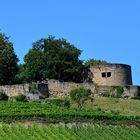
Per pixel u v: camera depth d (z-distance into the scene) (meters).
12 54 167.50
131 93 160.50
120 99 155.12
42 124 122.06
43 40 170.12
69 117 125.44
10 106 131.25
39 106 133.75
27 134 117.00
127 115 138.00
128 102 152.75
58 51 168.50
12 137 114.31
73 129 122.88
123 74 171.75
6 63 166.38
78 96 145.00
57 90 156.38
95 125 126.38
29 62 169.12
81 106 144.62
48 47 169.25
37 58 168.00
